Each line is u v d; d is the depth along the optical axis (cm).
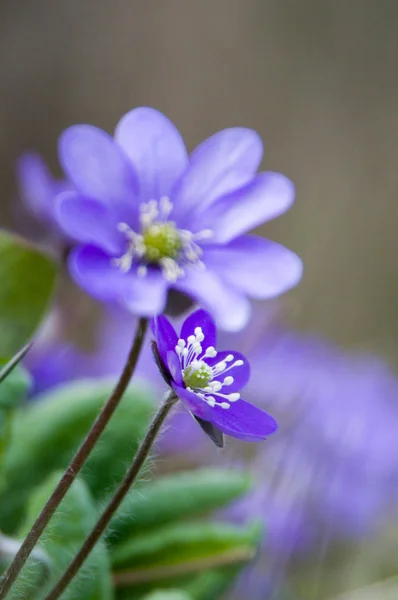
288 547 28
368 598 28
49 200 28
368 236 61
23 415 25
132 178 23
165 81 61
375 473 29
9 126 58
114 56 60
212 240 23
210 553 24
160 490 24
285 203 23
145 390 25
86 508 23
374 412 29
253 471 28
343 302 57
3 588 20
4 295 24
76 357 29
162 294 23
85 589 22
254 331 30
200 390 21
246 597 27
